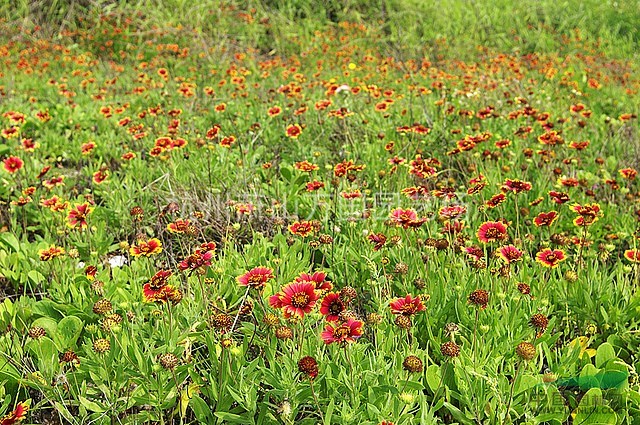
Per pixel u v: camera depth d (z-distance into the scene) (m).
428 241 3.30
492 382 2.33
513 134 5.32
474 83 6.97
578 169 5.10
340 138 5.77
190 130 5.69
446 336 2.78
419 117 6.09
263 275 2.62
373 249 3.35
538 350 2.75
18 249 3.86
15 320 3.04
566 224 4.21
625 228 4.14
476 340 2.66
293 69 8.19
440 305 3.00
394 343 2.69
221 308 3.07
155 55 10.12
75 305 3.08
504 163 4.96
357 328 2.27
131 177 4.75
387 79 7.92
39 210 4.44
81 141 5.74
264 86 7.45
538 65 9.27
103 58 10.29
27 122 6.22
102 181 4.27
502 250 2.96
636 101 7.36
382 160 5.07
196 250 2.94
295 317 2.52
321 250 3.62
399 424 2.26
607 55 11.40
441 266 3.33
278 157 5.44
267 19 11.14
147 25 10.81
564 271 3.49
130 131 5.31
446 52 10.84
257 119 6.08
